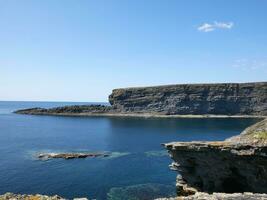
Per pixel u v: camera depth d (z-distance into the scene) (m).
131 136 115.31
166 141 101.56
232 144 40.44
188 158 44.78
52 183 51.97
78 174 57.94
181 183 46.69
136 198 44.34
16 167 63.12
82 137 113.25
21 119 194.38
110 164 66.88
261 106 199.50
